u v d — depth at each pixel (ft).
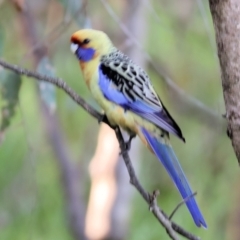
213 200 38.81
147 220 37.93
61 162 44.34
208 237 37.19
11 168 38.75
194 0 42.04
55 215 39.58
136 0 41.98
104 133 42.73
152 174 40.83
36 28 41.24
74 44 28.63
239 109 21.42
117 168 42.34
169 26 41.45
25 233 37.63
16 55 38.99
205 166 40.14
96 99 27.84
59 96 41.42
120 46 40.22
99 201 42.39
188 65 42.93
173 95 43.11
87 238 42.80
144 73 27.89
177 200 38.42
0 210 38.42
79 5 32.48
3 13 39.96
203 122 42.60
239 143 21.71
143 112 26.81
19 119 38.93
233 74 21.24
